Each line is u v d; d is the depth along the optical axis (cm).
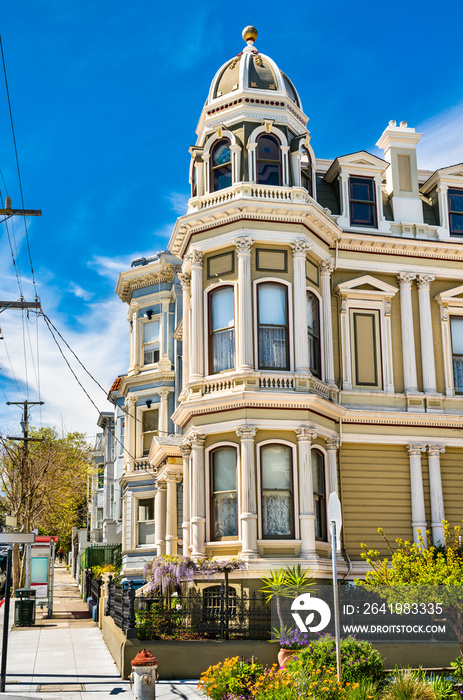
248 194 2522
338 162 2842
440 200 2914
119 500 5034
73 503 6681
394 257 2806
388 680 1581
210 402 2392
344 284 2728
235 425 2347
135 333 4019
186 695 1658
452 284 2881
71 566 7125
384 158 3009
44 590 3200
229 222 2509
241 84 2659
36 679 1823
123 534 3872
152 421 3900
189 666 1867
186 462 2538
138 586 3309
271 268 2486
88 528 7706
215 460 2419
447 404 2742
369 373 2714
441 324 2816
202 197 2606
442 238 2862
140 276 4003
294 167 2612
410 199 2905
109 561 4812
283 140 2623
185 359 2667
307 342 2458
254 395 2328
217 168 2641
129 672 1834
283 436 2370
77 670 1939
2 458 5197
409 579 1894
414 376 2725
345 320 2725
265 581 2167
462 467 2722
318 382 2484
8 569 1766
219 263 2533
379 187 2864
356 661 1598
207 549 2348
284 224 2512
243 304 2417
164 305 3916
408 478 2653
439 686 1537
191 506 2434
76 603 3962
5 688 1705
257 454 2336
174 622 1989
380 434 2638
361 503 2578
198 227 2564
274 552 2280
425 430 2684
